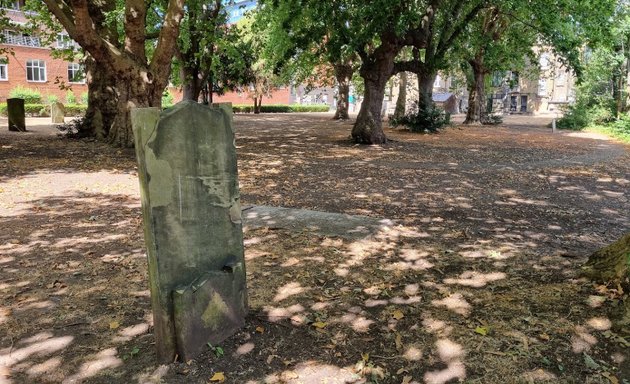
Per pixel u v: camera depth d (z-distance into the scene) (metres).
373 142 17.34
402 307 3.68
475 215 6.87
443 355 2.99
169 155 2.70
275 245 5.21
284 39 21.61
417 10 15.48
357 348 3.09
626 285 3.65
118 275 4.31
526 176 10.78
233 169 3.18
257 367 2.86
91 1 13.94
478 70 31.83
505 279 4.22
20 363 2.89
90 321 3.43
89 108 16.09
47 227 5.93
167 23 12.69
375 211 7.05
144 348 3.05
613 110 28.59
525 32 25.83
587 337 3.15
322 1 15.34
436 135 22.67
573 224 6.45
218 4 21.75
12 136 17.05
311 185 9.21
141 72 13.05
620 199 8.34
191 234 2.89
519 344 3.09
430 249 5.13
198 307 2.91
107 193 8.12
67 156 12.36
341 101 36.44
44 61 44.00
